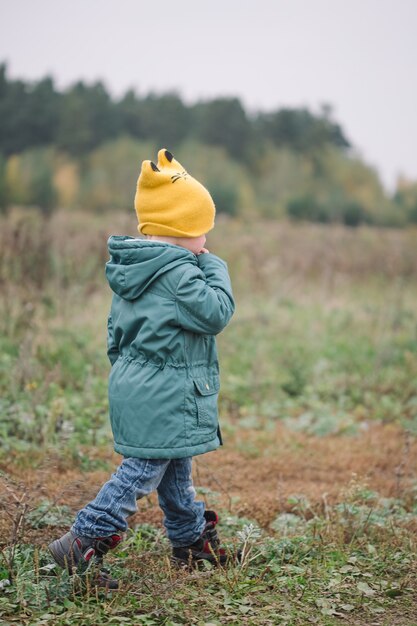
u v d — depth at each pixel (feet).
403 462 15.71
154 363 10.52
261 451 18.80
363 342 29.43
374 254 47.16
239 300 35.60
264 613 10.05
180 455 10.42
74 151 162.20
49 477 15.48
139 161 153.17
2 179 115.96
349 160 195.21
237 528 13.15
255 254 40.45
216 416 11.00
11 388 19.77
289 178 171.94
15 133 167.73
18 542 11.39
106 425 18.81
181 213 11.09
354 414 22.59
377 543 12.74
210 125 180.34
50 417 17.39
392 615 10.26
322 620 9.98
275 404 22.91
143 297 10.67
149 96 183.01
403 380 25.14
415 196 158.51
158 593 10.11
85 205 126.72
